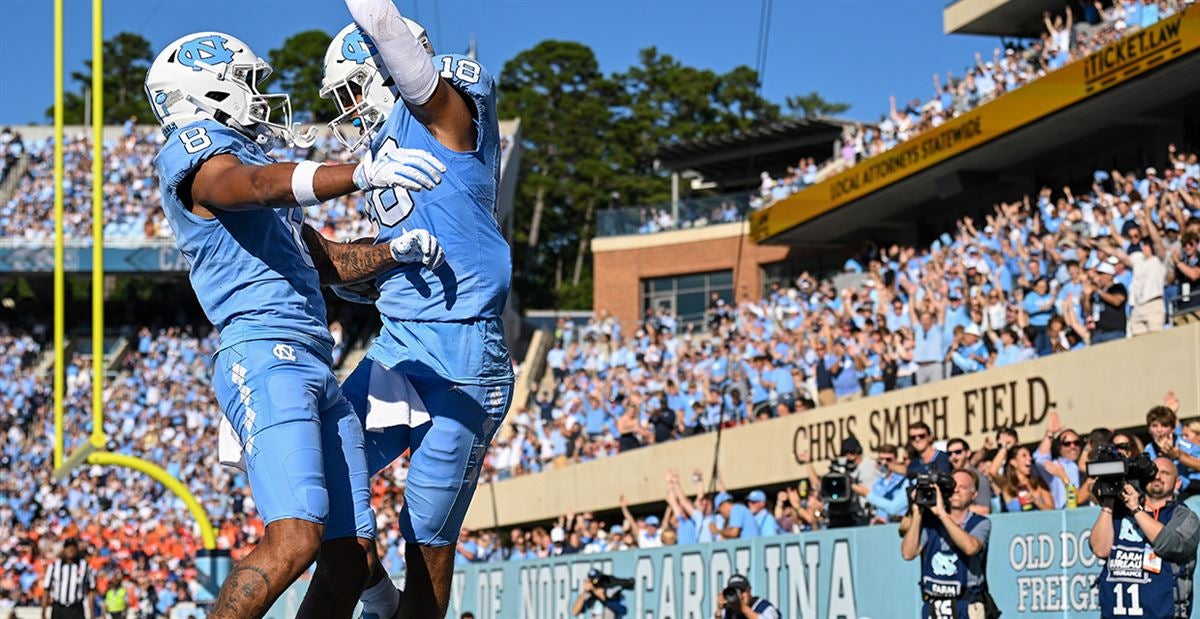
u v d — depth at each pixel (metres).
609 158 54.75
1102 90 17.03
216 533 22.25
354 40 4.63
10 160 33.19
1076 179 20.44
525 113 55.81
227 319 4.27
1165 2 16.80
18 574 22.44
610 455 19.31
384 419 4.48
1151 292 12.30
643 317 31.67
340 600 4.32
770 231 25.86
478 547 17.22
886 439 14.80
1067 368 12.64
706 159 33.84
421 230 4.31
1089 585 7.75
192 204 4.26
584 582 12.69
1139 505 6.55
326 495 4.12
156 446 26.48
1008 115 18.95
